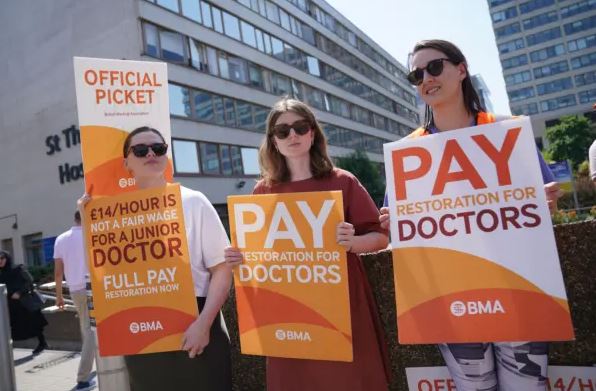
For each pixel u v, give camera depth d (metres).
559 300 1.69
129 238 2.17
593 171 2.49
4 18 25.66
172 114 21.17
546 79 87.44
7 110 25.16
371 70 49.94
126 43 20.25
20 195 24.22
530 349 1.80
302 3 36.81
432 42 2.08
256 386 3.30
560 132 58.75
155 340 2.08
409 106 60.53
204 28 23.95
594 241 2.31
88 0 21.64
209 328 2.07
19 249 24.14
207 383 2.11
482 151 1.86
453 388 2.62
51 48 23.20
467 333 1.79
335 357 2.01
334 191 2.07
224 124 24.14
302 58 34.84
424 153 1.95
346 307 2.02
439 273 1.86
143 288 2.13
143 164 2.28
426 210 1.92
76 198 21.62
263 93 27.97
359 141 44.03
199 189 21.83
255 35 28.73
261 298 2.15
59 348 7.27
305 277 2.09
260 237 2.17
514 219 1.79
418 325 1.86
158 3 21.28
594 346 2.35
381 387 2.04
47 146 23.03
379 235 2.11
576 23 85.31
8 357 3.66
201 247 2.22
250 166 25.33
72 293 5.16
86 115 2.37
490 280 1.79
